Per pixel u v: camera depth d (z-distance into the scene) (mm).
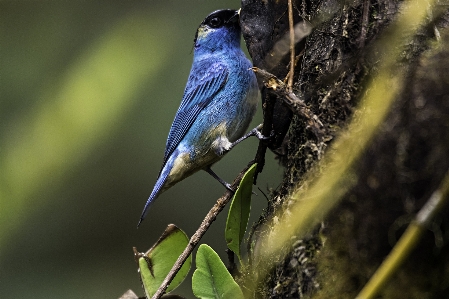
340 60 5574
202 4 11570
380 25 5301
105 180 11539
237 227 5785
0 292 11172
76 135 10938
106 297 11383
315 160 5328
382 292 4551
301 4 6289
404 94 4727
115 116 11070
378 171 4699
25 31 11516
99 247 11734
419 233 4262
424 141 4562
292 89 5969
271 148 6555
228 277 5301
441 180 4453
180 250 6219
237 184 6383
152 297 5754
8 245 11359
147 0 11656
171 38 11391
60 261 11547
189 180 11633
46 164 10969
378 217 4676
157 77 11219
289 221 5328
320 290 4941
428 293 4488
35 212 11289
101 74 11031
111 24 11500
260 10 6590
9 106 11094
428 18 4941
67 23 11523
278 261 5484
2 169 10812
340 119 5324
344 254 4840
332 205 4922
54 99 11023
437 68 4672
